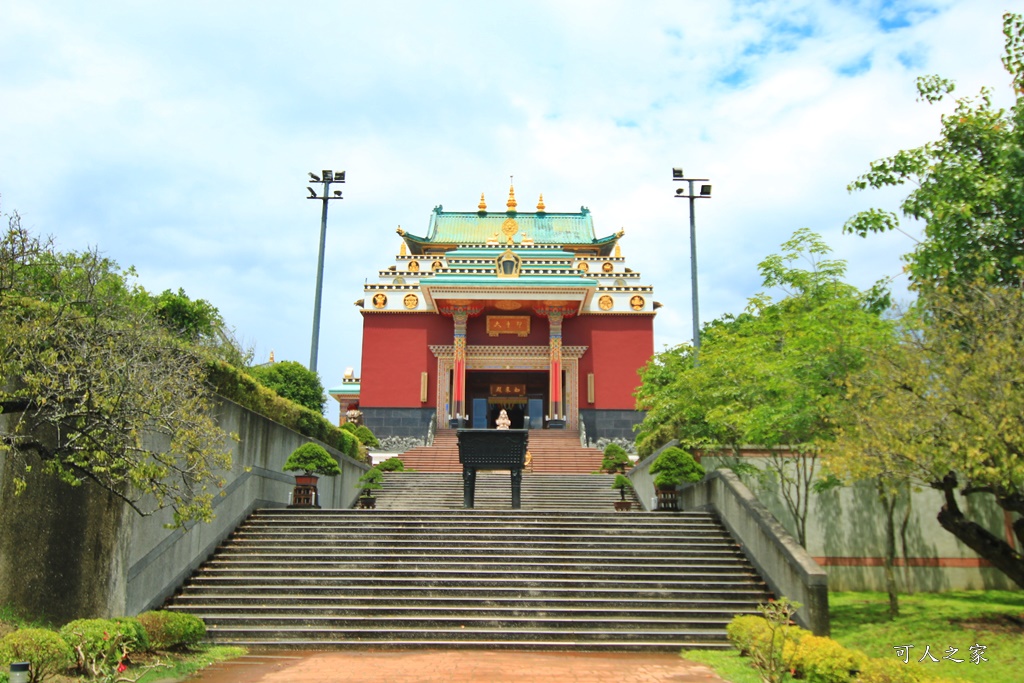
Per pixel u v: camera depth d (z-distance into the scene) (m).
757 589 15.48
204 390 14.92
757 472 18.94
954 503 14.31
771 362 17.58
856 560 18.67
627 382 41.53
